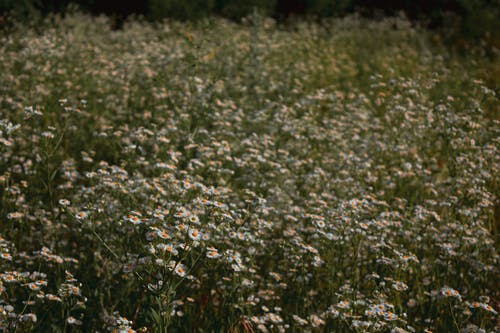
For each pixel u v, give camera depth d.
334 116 7.47
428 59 11.02
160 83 6.59
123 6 15.72
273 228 4.54
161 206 3.92
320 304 3.72
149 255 3.19
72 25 11.62
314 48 11.42
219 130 6.03
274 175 5.23
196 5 15.89
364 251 4.24
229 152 5.42
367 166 5.55
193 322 3.53
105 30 12.29
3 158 5.22
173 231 3.20
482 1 17.20
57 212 4.40
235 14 16.44
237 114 6.62
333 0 18.11
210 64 8.25
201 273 3.91
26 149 5.65
